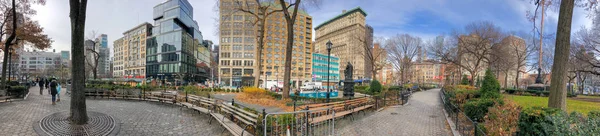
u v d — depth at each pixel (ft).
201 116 33.04
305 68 279.69
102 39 371.76
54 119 25.66
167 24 243.40
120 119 29.37
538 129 16.17
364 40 124.47
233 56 239.71
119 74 315.78
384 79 385.70
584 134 12.61
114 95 55.36
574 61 91.09
